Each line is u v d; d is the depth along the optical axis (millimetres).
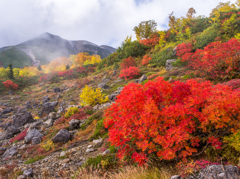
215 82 6648
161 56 19219
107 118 3721
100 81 22688
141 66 21672
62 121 10453
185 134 2430
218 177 2041
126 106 3066
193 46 16953
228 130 2596
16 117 13000
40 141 8477
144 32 30688
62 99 20172
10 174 5020
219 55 6621
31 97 25516
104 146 5465
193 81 3307
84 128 8344
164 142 2537
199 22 22672
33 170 4969
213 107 2457
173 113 2562
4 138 10789
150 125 2766
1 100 24234
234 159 2371
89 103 12898
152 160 3205
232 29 15883
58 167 4848
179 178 2393
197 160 2623
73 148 6281
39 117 14711
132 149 3316
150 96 3053
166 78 11438
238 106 2387
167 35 26016
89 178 3473
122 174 3041
